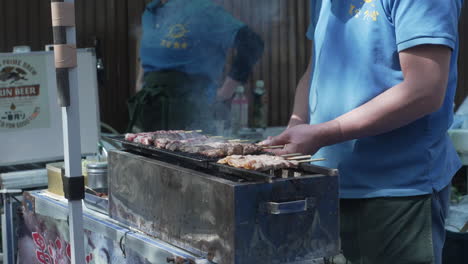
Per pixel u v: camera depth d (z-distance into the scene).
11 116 2.75
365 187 1.90
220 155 1.77
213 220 1.45
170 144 1.88
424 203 1.86
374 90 1.83
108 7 4.66
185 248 1.58
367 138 1.88
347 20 1.89
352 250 1.96
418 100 1.72
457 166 2.08
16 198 2.52
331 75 1.94
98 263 2.02
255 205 1.39
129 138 2.08
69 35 1.63
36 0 4.53
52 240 2.22
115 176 1.93
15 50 3.67
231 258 1.39
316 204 1.48
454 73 1.90
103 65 4.59
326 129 1.80
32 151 2.80
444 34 1.69
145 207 1.77
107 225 1.92
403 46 1.73
